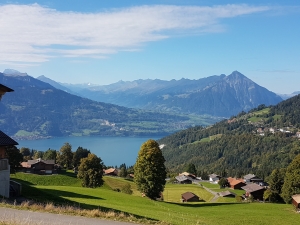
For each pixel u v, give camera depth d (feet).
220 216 152.05
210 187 469.16
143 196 198.18
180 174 596.70
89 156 272.10
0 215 70.79
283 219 157.28
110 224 73.36
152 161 191.52
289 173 240.32
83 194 154.20
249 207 201.98
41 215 74.59
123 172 502.38
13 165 269.44
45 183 309.42
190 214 144.77
